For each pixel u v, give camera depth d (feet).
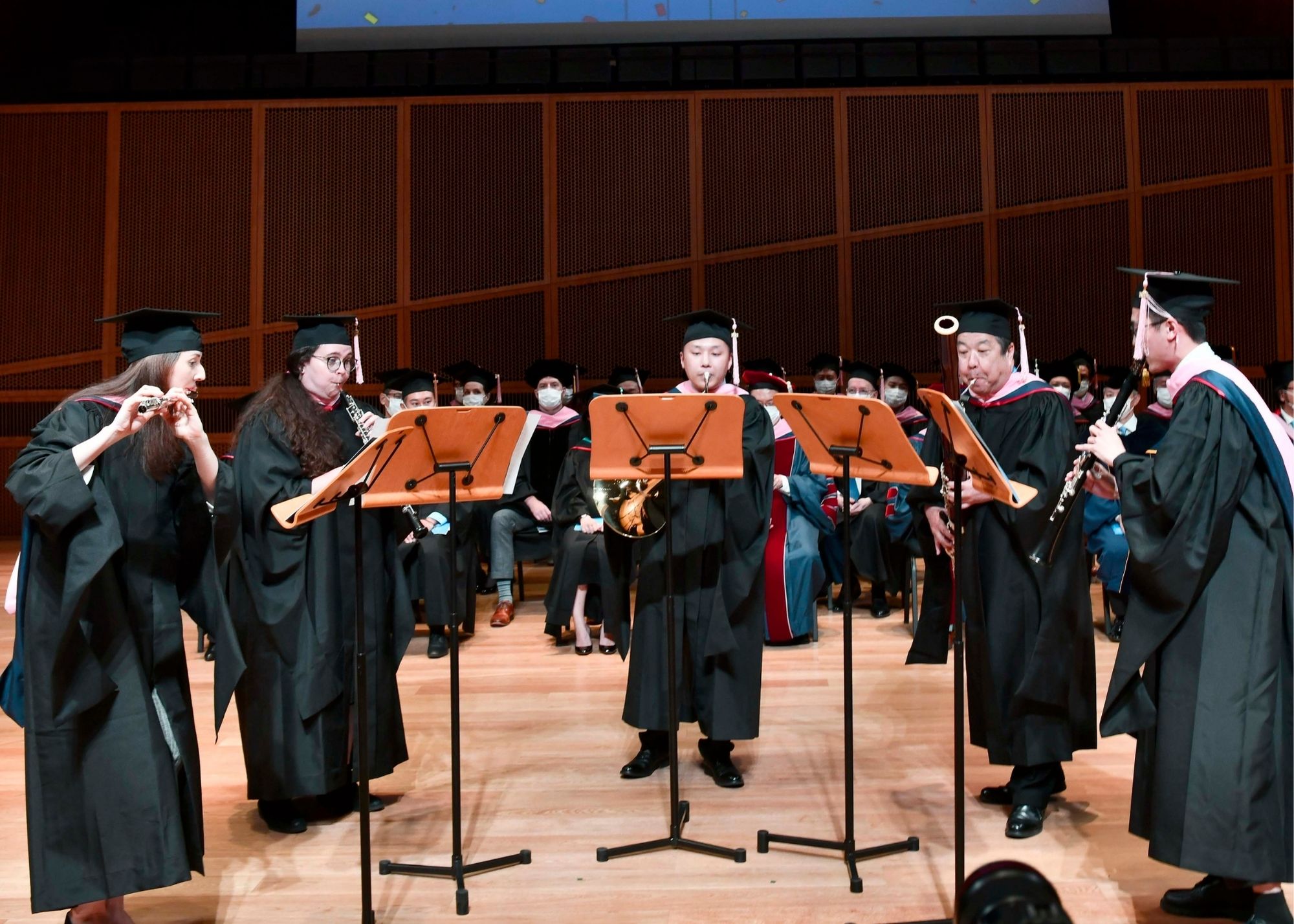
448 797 10.63
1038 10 27.30
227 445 28.78
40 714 7.07
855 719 12.96
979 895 3.26
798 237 28.66
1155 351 7.96
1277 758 7.22
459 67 28.63
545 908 8.19
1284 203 28.09
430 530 17.17
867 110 28.53
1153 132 28.30
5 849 9.41
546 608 17.70
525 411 8.57
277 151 28.76
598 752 11.93
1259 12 28.76
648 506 10.63
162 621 7.74
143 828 7.21
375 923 7.95
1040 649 9.42
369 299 28.76
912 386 22.27
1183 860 7.26
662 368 28.71
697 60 28.71
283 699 9.64
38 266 28.81
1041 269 28.32
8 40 28.96
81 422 7.42
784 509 17.02
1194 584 7.36
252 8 30.07
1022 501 7.88
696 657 10.67
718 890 8.44
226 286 28.78
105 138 28.68
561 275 28.76
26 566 7.18
